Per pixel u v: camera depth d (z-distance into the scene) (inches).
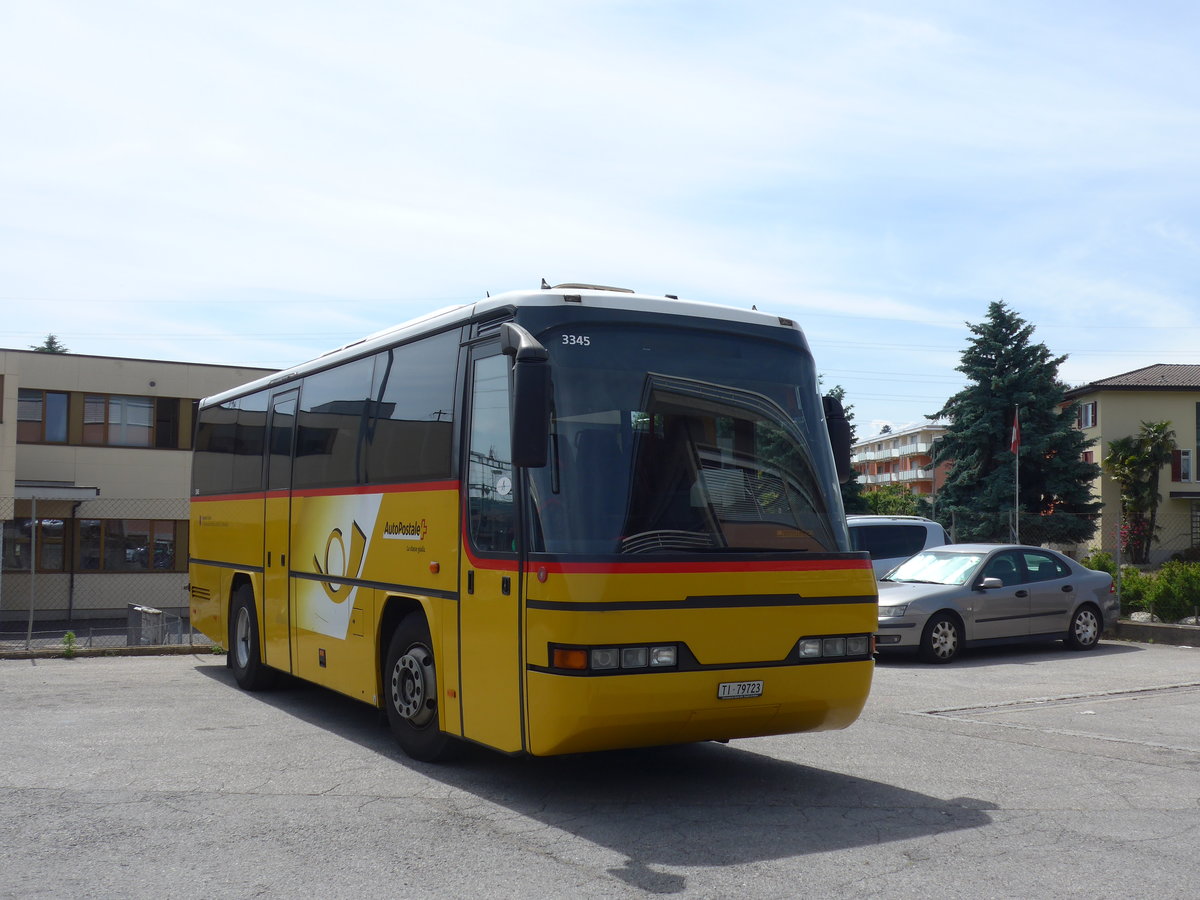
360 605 354.0
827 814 261.4
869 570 290.5
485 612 277.4
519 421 243.8
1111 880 209.5
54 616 1360.7
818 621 277.1
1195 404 2169.0
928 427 4138.8
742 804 271.6
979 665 582.6
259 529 459.8
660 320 282.7
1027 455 1678.2
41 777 295.7
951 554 650.2
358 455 364.5
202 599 542.9
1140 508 2048.5
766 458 283.6
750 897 199.3
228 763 316.5
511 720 265.6
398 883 207.6
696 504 268.2
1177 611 720.3
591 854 227.5
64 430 1390.3
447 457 303.3
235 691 472.1
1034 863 221.1
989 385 1721.2
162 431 1434.5
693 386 279.3
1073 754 335.6
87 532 1390.3
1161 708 430.6
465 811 263.4
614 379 271.0
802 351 302.4
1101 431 2171.5
